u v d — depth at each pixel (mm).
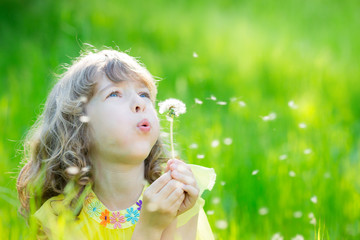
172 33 9305
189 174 2525
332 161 4133
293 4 11836
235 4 11977
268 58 8164
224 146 4320
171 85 6781
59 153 2699
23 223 3109
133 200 2676
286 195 3758
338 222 3482
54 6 9461
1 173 3951
